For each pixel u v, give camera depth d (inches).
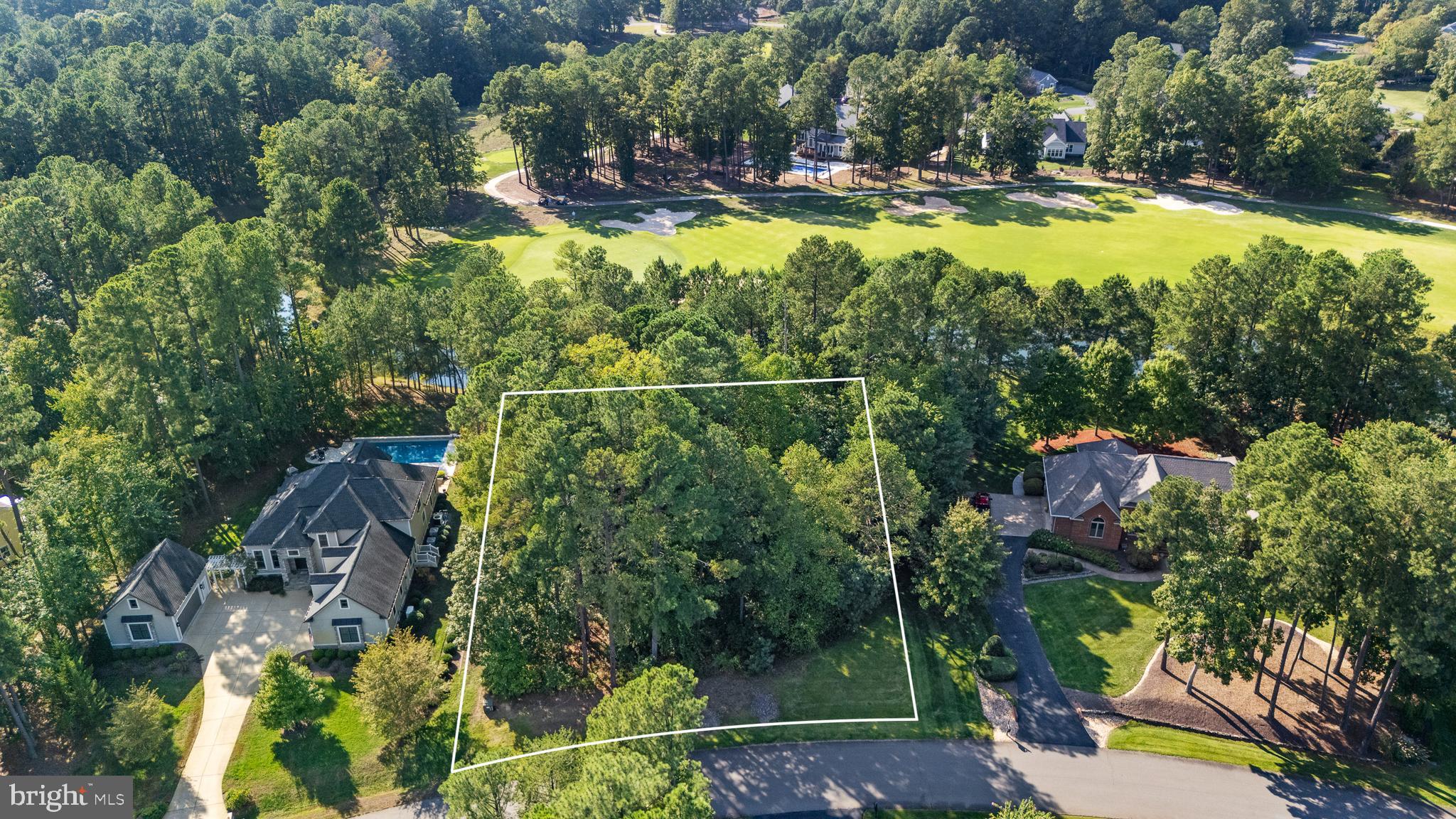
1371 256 2977.4
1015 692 2165.4
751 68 6299.2
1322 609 1969.7
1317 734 2033.7
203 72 5605.3
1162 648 2285.9
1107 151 6624.0
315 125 5270.7
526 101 6151.6
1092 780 1935.3
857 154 6505.9
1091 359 3107.8
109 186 4087.1
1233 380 3164.4
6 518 2775.6
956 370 3011.8
